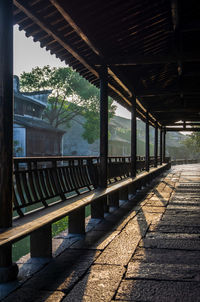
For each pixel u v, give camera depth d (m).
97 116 37.38
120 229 5.57
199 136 49.22
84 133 37.38
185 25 6.26
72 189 5.65
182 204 8.28
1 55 3.35
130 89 9.69
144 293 2.95
